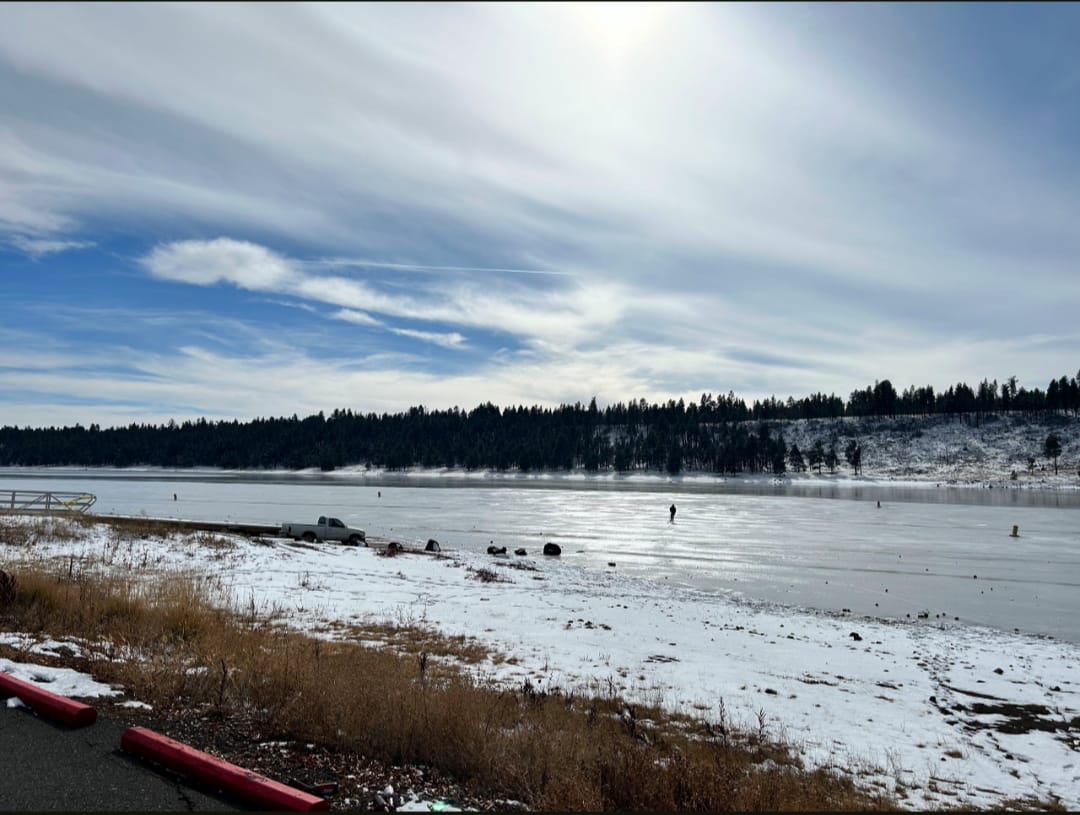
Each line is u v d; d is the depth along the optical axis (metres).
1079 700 13.59
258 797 4.12
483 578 24.69
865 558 35.94
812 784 7.17
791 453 179.00
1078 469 147.75
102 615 10.53
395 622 15.49
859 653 16.52
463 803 4.73
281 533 33.59
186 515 53.22
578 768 5.59
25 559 18.09
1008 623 21.75
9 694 5.88
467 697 7.25
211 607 13.30
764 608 23.03
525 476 183.50
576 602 20.91
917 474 160.62
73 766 4.55
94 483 114.88
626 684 11.83
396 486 122.00
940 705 12.66
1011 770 9.41
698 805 5.31
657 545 41.03
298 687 6.81
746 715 10.57
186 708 6.20
